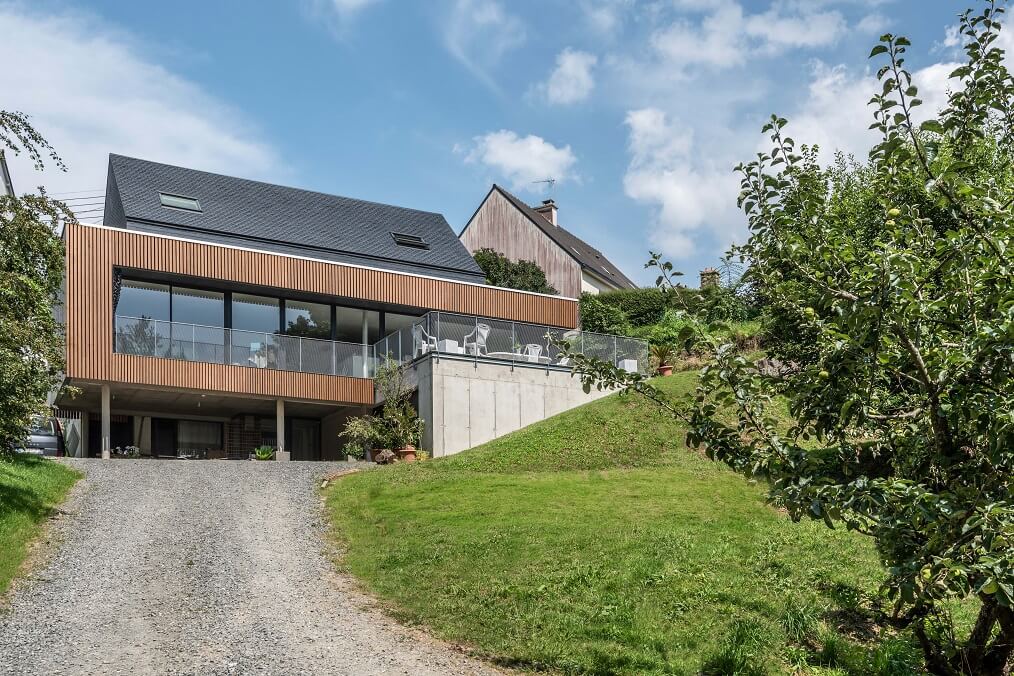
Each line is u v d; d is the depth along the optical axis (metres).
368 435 20.66
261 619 9.38
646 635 8.55
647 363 25.03
